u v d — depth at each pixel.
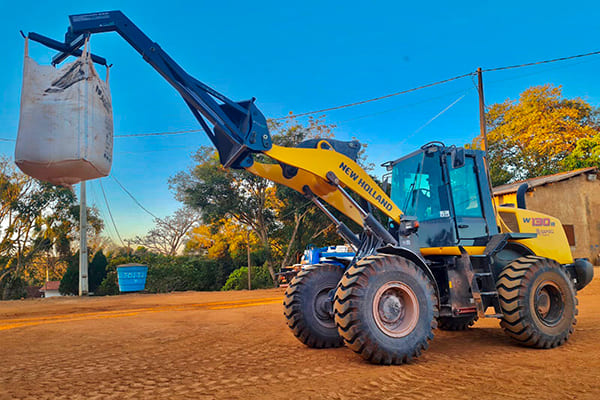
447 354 5.37
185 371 4.59
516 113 40.12
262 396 3.58
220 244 32.47
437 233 6.04
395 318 4.93
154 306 14.23
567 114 38.06
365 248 6.07
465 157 6.50
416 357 5.14
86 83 4.77
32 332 8.05
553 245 7.03
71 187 4.88
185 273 29.64
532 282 5.82
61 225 32.31
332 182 5.59
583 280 7.14
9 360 5.39
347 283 4.80
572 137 36.59
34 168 4.61
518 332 5.73
